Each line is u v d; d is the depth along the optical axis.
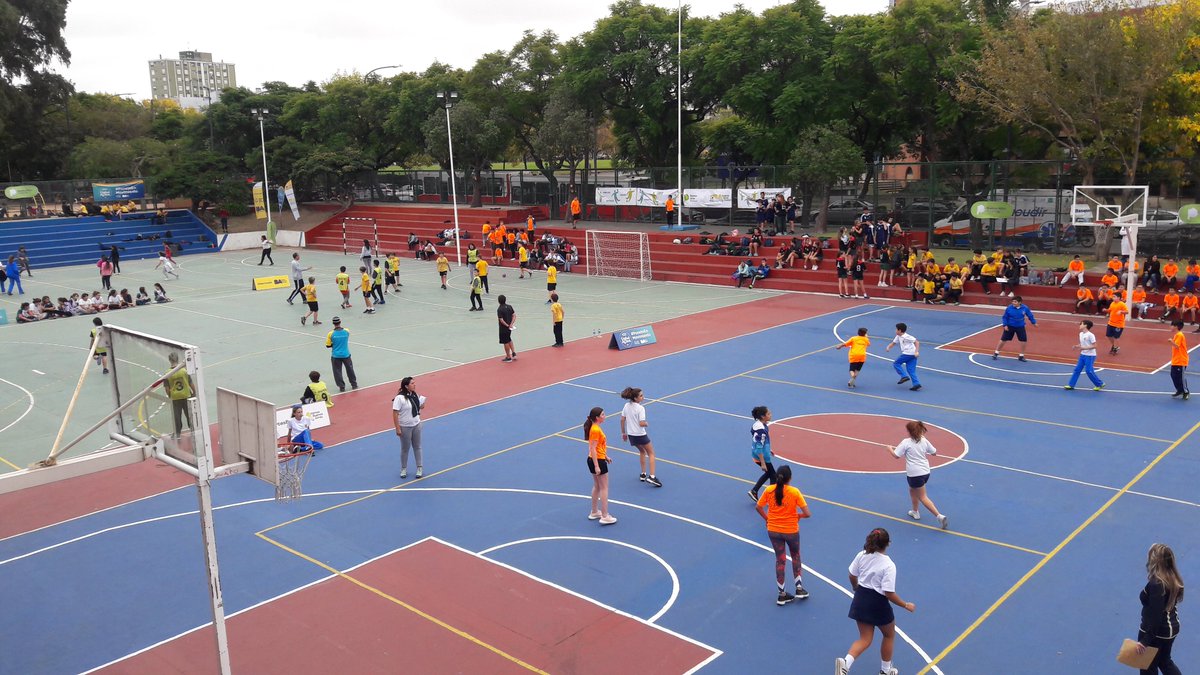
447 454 17.25
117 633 10.98
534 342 27.44
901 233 37.59
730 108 49.91
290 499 13.45
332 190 64.50
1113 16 32.38
